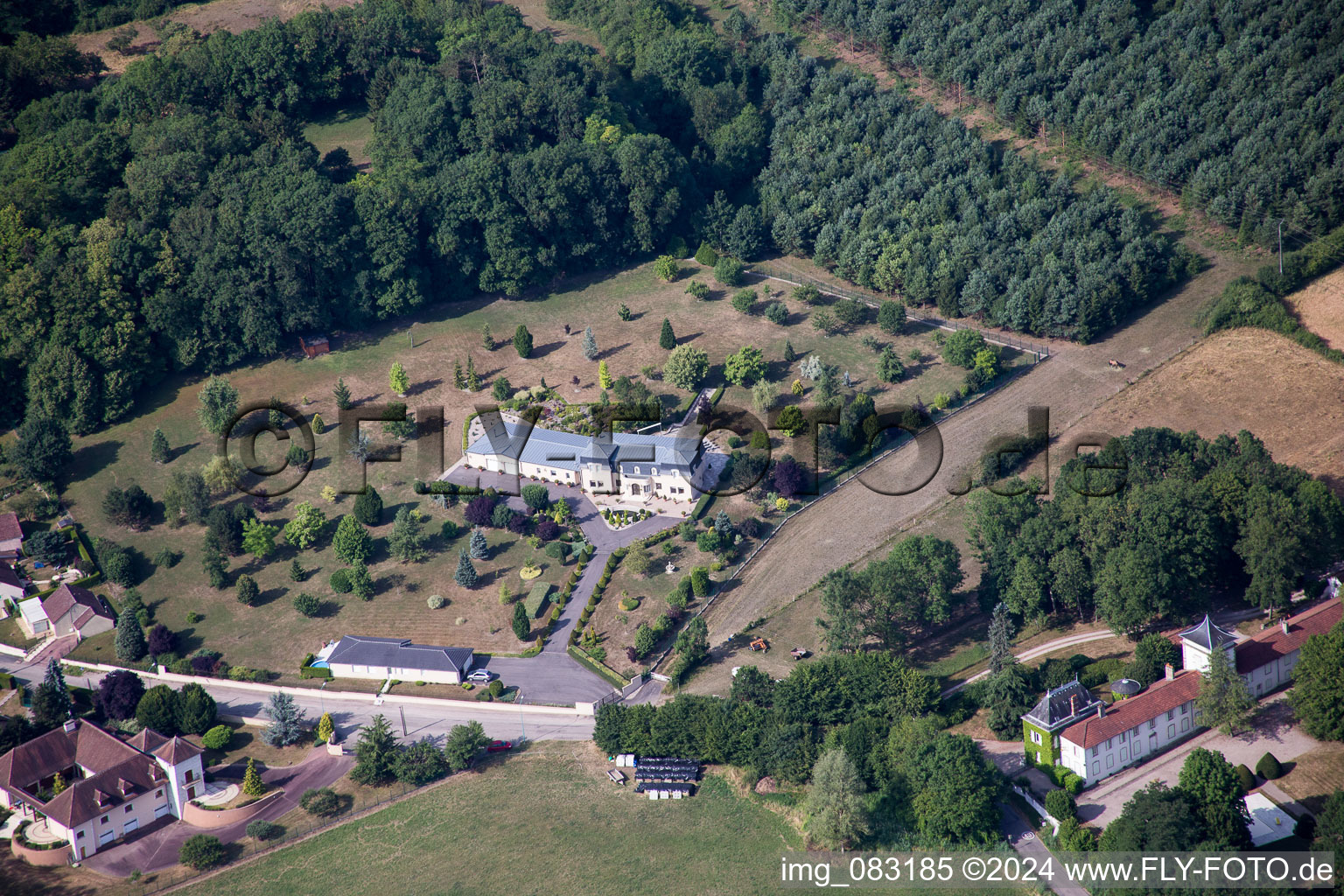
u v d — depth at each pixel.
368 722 174.12
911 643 178.50
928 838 141.25
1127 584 164.12
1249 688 150.50
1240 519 171.62
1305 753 142.00
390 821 156.88
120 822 156.75
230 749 170.50
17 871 151.75
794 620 185.50
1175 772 143.88
